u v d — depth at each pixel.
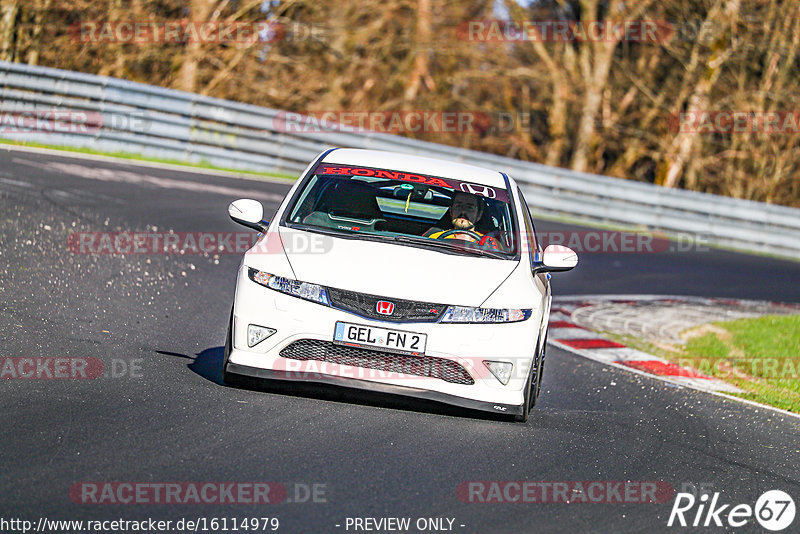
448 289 19.28
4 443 15.13
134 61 93.69
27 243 33.66
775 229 77.88
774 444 22.45
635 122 120.44
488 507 15.06
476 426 19.67
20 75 63.09
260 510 13.69
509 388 19.45
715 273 60.41
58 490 13.55
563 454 18.69
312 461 16.11
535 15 112.12
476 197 22.95
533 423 20.86
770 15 107.06
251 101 99.19
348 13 99.81
